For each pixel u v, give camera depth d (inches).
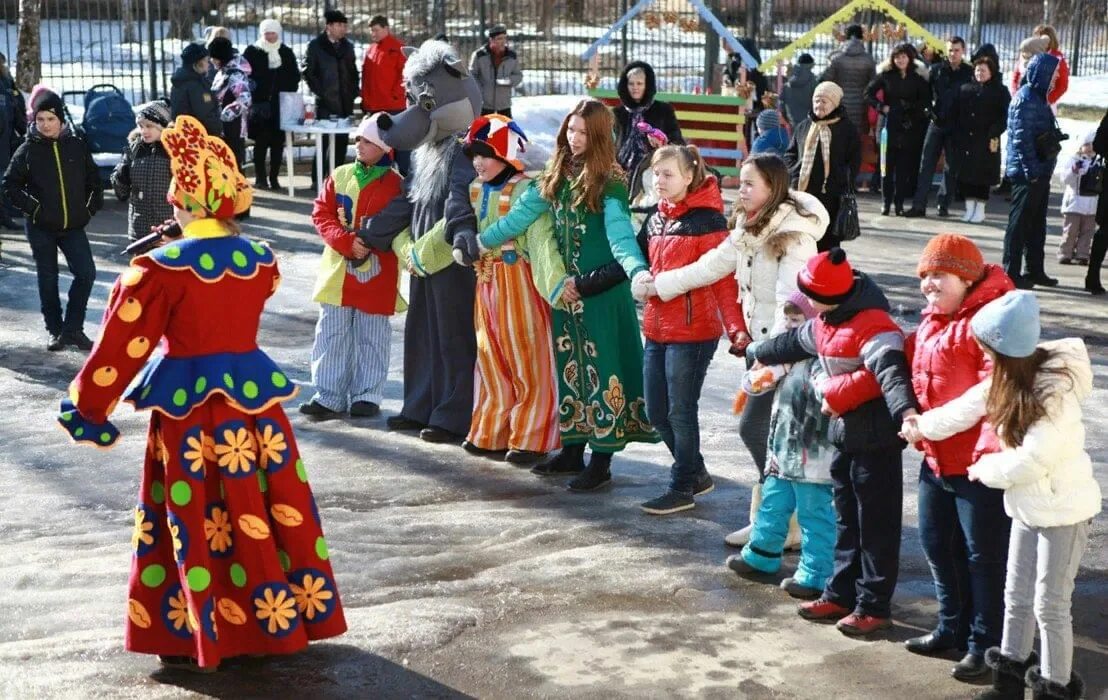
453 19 902.4
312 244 507.5
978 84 562.3
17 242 508.4
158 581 175.3
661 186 229.1
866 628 195.0
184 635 175.9
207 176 172.4
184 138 172.9
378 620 197.9
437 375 289.3
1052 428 160.2
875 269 474.6
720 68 719.1
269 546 173.9
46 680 177.5
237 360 173.2
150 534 174.9
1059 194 661.3
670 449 247.8
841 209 395.9
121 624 195.9
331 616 179.2
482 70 644.1
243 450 172.2
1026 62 567.5
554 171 253.3
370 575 215.8
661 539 233.5
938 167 667.4
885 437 188.2
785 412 206.1
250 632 175.6
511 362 271.3
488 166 265.7
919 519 186.9
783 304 211.2
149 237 194.5
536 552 227.0
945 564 185.5
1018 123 441.4
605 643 192.4
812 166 395.9
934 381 176.1
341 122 610.5
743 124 668.1
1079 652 192.2
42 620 197.2
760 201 213.5
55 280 359.3
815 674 183.3
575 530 237.0
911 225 569.0
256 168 627.5
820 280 185.5
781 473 206.2
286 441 176.2
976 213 577.0
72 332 359.6
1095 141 431.5
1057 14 1035.9
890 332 185.3
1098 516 245.4
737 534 229.6
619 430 257.4
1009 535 176.4
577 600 207.2
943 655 189.0
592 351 255.4
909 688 179.3
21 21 714.8
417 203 286.8
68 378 334.3
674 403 239.9
